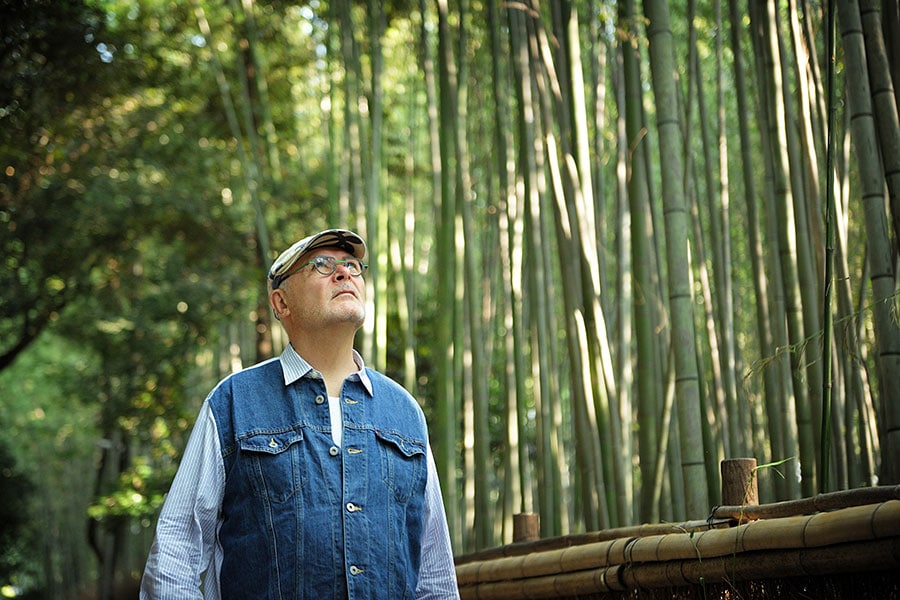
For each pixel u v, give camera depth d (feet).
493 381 28.71
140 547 48.14
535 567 9.82
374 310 17.53
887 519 5.70
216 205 31.96
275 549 5.78
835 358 10.52
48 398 50.37
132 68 28.22
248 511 5.88
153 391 36.99
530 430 26.58
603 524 12.13
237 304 32.40
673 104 10.52
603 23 15.23
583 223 12.50
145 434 39.93
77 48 24.98
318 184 31.32
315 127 32.76
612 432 12.10
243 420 6.03
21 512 49.98
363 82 22.29
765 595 6.92
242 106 30.73
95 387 38.88
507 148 15.78
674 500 13.32
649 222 15.61
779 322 12.60
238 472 5.93
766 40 11.75
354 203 18.63
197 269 33.94
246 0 25.07
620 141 15.28
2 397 50.21
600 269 14.40
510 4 13.38
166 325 37.32
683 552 7.61
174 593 5.70
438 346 16.02
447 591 6.39
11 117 25.43
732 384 13.11
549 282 15.49
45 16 24.09
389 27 22.03
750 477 7.72
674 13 22.17
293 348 6.32
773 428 12.16
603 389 12.17
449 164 16.22
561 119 13.53
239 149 24.66
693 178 13.85
